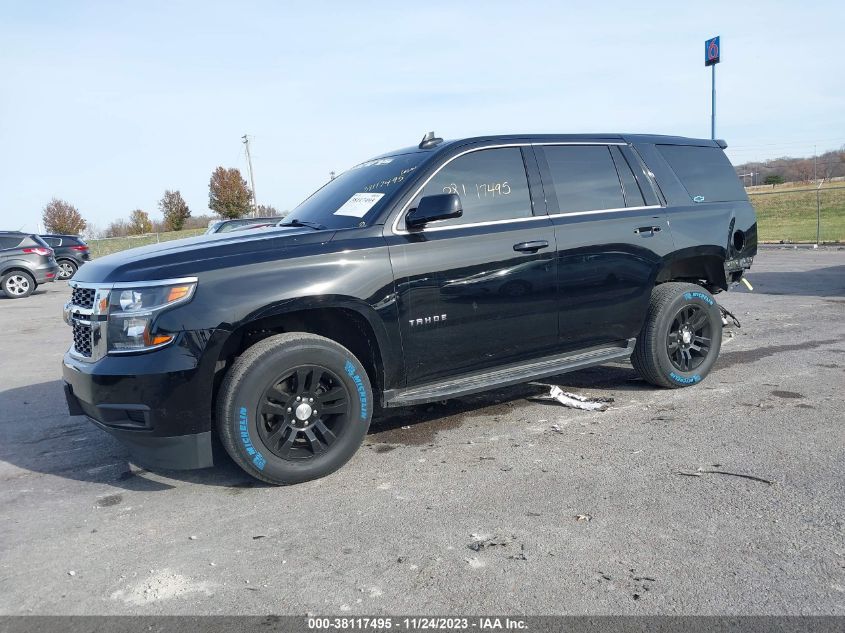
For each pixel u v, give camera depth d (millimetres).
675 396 5176
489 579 2709
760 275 13305
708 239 5289
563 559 2838
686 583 2627
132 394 3418
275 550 3033
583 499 3414
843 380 5469
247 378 3533
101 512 3559
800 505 3256
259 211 58625
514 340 4434
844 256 16594
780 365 6016
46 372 7402
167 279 3461
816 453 3914
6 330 11039
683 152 5523
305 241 3818
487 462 3984
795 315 8641
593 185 4867
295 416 3695
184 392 3426
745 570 2705
